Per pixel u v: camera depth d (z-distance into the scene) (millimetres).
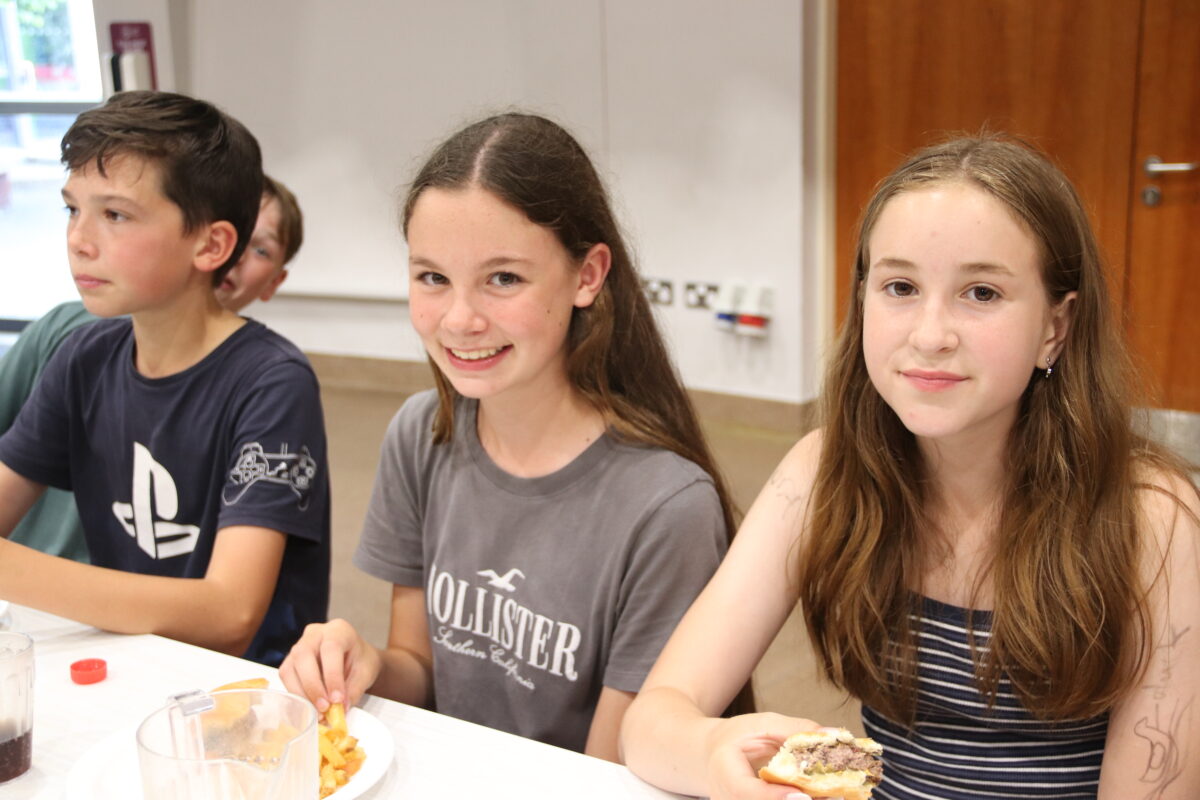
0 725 913
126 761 919
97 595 1203
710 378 4414
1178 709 963
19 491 1548
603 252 1209
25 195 5594
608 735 1191
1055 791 1023
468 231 1089
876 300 945
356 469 4035
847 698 1180
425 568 1336
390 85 4793
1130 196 3570
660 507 1186
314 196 5070
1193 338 3533
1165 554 965
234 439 1437
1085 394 980
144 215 1379
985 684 1026
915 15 3803
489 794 917
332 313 5238
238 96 5047
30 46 5367
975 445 1016
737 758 857
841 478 1096
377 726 998
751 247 4188
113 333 1558
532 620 1232
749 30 3990
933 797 1056
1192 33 3354
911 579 1073
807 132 4012
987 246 888
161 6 4809
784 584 1143
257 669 1119
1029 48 3639
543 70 4469
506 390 1189
